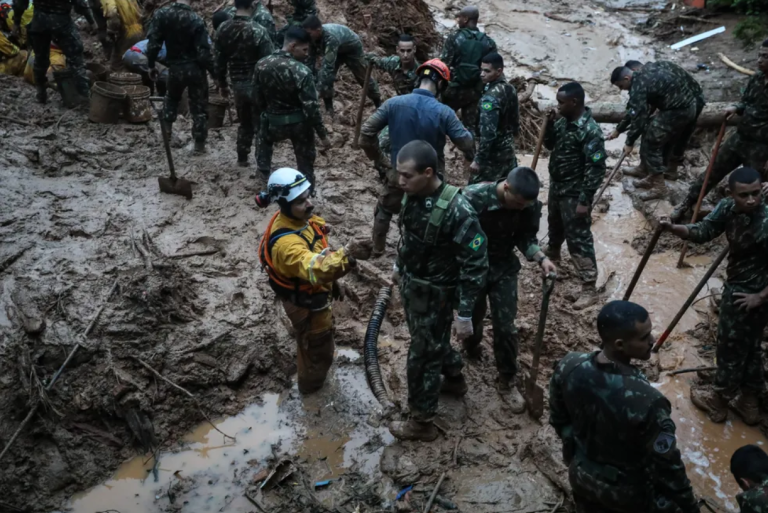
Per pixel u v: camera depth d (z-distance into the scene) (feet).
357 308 20.02
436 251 13.83
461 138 19.35
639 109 25.18
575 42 43.62
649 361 18.83
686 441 16.44
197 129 26.50
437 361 14.80
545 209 26.96
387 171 20.49
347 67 33.45
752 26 42.01
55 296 17.89
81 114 28.89
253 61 24.72
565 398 11.06
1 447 15.02
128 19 35.42
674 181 28.25
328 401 17.17
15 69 32.89
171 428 16.40
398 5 39.14
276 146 28.14
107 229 21.47
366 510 14.25
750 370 16.40
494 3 49.24
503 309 15.90
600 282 22.25
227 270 20.53
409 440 15.80
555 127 20.83
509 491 14.57
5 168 24.11
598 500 11.19
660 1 49.80
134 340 17.37
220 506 14.52
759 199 14.71
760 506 10.62
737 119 24.61
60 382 16.21
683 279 22.61
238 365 17.69
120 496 14.84
